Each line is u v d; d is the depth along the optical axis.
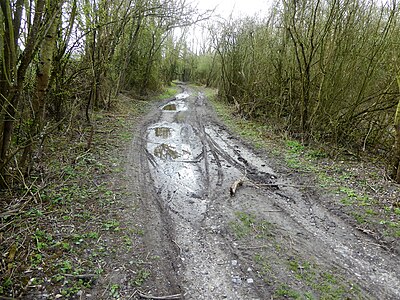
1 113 4.64
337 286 3.79
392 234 4.84
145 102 18.55
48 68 5.56
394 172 6.93
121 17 12.42
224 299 3.56
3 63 4.34
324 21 9.41
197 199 6.07
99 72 11.38
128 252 4.22
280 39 12.29
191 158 8.54
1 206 4.89
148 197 5.96
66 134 8.95
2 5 4.12
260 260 4.24
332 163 8.07
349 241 4.73
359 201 5.87
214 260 4.24
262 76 13.81
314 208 5.77
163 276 3.87
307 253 4.42
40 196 5.20
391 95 8.30
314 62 9.98
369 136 9.16
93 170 6.89
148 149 9.05
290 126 10.91
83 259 3.97
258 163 8.26
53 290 3.44
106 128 10.77
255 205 5.85
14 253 3.92
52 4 5.04
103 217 5.01
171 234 4.80
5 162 5.08
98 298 3.41
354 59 8.72
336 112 9.30
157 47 21.16
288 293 3.65
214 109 17.31
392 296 3.66
